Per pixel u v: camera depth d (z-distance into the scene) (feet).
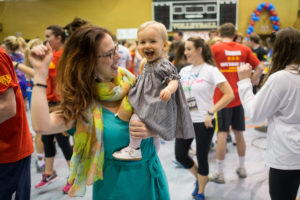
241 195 8.64
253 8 33.37
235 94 9.37
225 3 32.35
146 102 3.63
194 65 7.83
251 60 10.02
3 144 4.95
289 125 4.85
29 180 5.55
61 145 8.97
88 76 3.50
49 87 8.43
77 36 3.50
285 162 4.83
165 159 11.78
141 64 9.02
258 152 12.10
